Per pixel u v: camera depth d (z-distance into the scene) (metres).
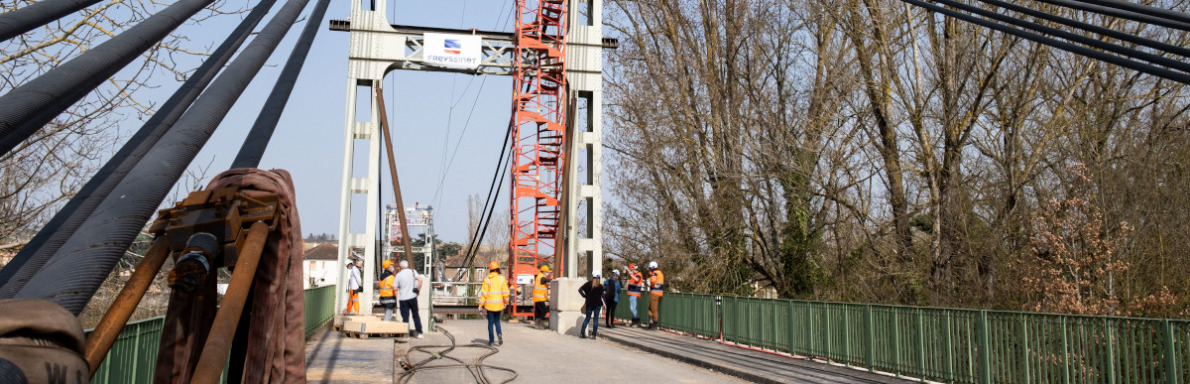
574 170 34.47
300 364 3.37
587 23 37.22
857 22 28.81
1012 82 25.97
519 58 38.06
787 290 32.44
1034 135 26.33
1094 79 26.16
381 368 14.41
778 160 31.08
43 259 2.65
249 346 3.21
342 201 31.61
